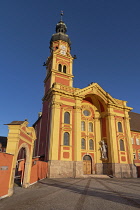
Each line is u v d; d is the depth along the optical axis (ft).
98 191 35.60
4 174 30.42
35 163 53.11
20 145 38.45
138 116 140.46
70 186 43.80
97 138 96.48
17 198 29.17
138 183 53.31
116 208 22.24
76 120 84.48
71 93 88.33
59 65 115.75
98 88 101.40
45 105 103.76
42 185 46.26
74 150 78.13
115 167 83.87
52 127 77.25
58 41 127.13
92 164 89.61
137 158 107.34
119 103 106.73
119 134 95.86
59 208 22.31
